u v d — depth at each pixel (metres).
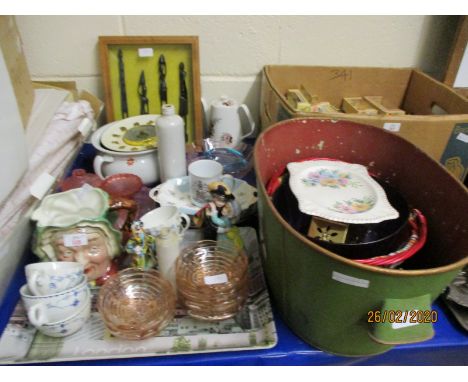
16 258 0.61
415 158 0.62
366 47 0.93
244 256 0.62
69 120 0.79
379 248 0.51
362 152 0.69
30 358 0.50
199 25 0.88
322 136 0.69
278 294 0.55
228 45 0.91
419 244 0.54
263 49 0.92
